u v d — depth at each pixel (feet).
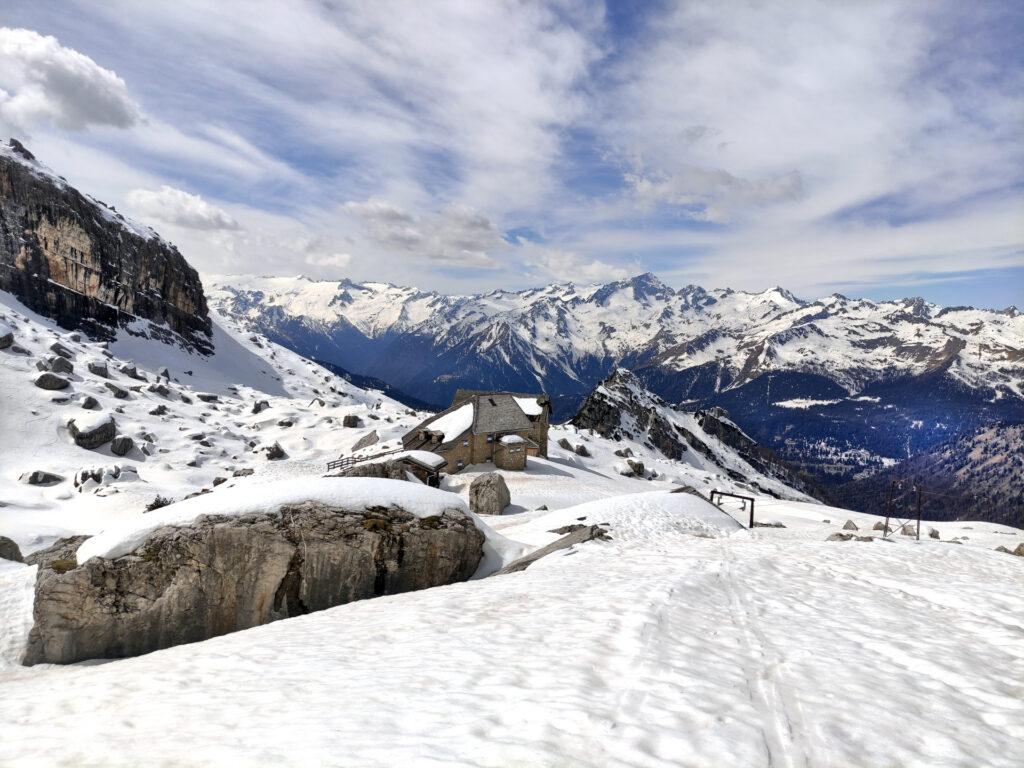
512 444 263.90
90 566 70.69
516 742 21.18
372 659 36.35
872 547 98.17
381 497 87.20
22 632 72.18
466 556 87.45
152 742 23.47
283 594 75.72
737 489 428.97
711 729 22.82
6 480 203.62
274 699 28.76
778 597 53.72
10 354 306.14
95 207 591.37
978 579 70.33
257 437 326.85
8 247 488.44
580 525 120.98
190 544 73.31
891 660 34.27
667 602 46.73
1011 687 30.35
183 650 50.60
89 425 245.65
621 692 26.78
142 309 593.01
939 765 20.88
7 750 24.32
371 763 19.75
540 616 45.32
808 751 21.43
